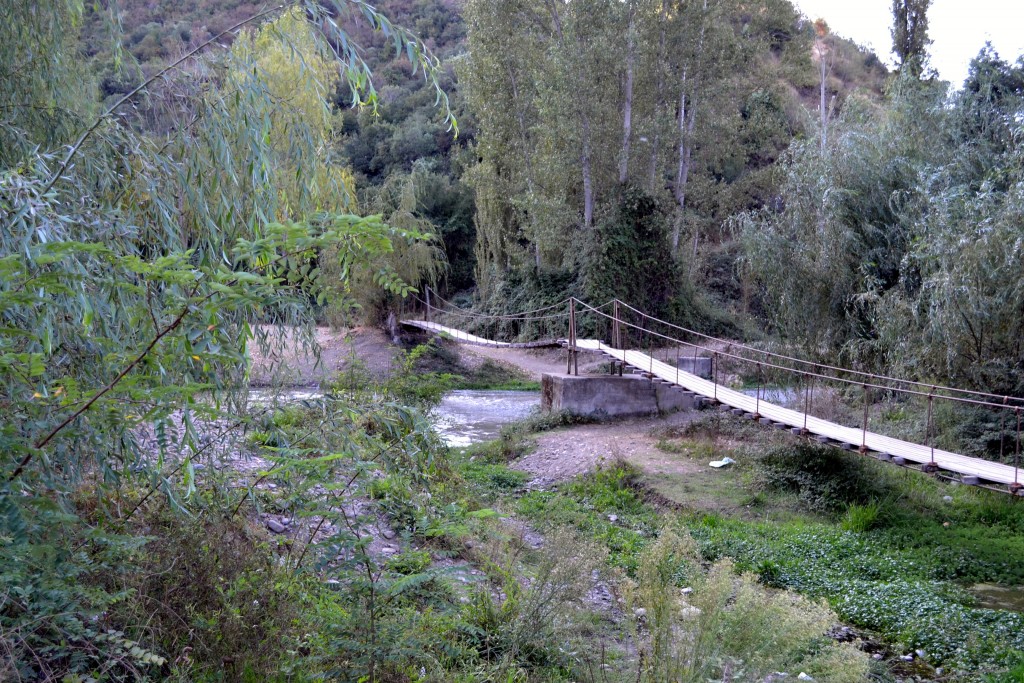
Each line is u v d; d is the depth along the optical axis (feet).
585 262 76.13
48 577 6.89
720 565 11.20
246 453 10.87
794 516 28.76
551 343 50.78
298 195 14.23
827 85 139.33
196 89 11.88
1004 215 30.73
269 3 12.23
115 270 9.13
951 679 15.97
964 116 43.73
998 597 21.17
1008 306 30.22
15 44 12.32
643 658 10.78
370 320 70.28
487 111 80.79
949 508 28.66
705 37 78.54
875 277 40.93
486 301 86.84
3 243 7.86
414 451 10.93
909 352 35.35
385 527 14.76
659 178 81.66
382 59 137.49
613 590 14.67
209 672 7.79
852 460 31.22
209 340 6.74
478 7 77.97
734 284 91.61
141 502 9.36
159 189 11.51
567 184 79.87
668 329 77.15
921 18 85.20
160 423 7.93
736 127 85.61
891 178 43.32
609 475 33.35
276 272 8.93
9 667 6.59
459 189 106.01
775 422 30.73
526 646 12.37
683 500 30.37
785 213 46.88
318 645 8.46
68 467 7.98
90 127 11.41
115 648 6.96
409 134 116.57
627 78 75.87
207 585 8.55
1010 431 29.68
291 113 13.42
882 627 18.90
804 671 10.63
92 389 7.77
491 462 38.83
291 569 9.78
